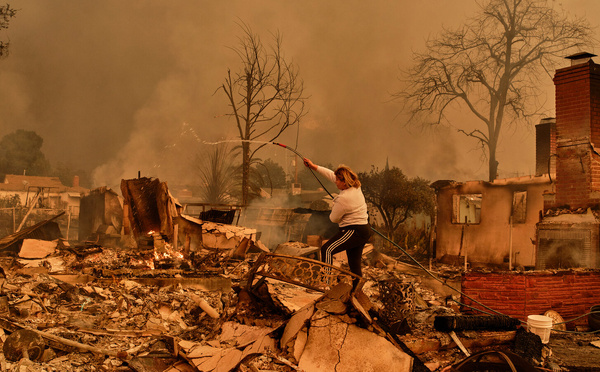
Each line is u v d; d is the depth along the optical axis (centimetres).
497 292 635
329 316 416
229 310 539
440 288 883
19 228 1902
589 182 943
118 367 448
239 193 2186
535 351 459
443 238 1609
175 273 847
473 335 486
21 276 748
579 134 963
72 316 584
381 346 397
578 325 644
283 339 418
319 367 391
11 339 438
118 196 1728
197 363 417
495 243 1478
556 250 980
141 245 1099
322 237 1391
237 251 1241
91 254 976
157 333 545
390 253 1745
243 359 399
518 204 1550
